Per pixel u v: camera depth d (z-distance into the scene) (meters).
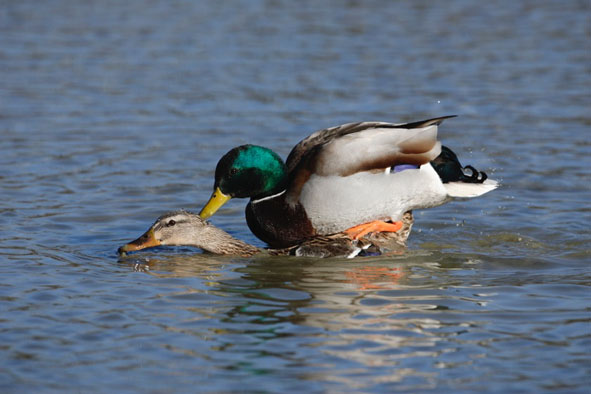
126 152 18.42
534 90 23.69
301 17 33.88
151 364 8.68
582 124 20.45
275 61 27.19
